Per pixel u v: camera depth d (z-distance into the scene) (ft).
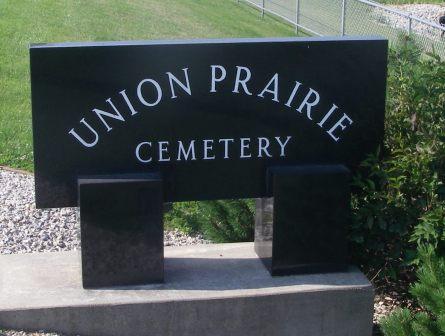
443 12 43.55
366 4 32.86
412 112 11.79
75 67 10.15
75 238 13.99
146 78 10.35
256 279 10.85
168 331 10.35
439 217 10.75
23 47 25.39
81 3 32.96
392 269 11.48
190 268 11.14
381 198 11.10
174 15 34.71
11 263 11.24
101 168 10.47
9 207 14.96
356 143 11.14
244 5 41.09
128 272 10.52
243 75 10.59
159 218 10.43
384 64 10.94
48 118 10.23
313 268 10.99
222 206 13.01
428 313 11.14
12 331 9.97
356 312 10.79
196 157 10.70
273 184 10.70
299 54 10.70
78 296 10.28
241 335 10.55
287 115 10.84
